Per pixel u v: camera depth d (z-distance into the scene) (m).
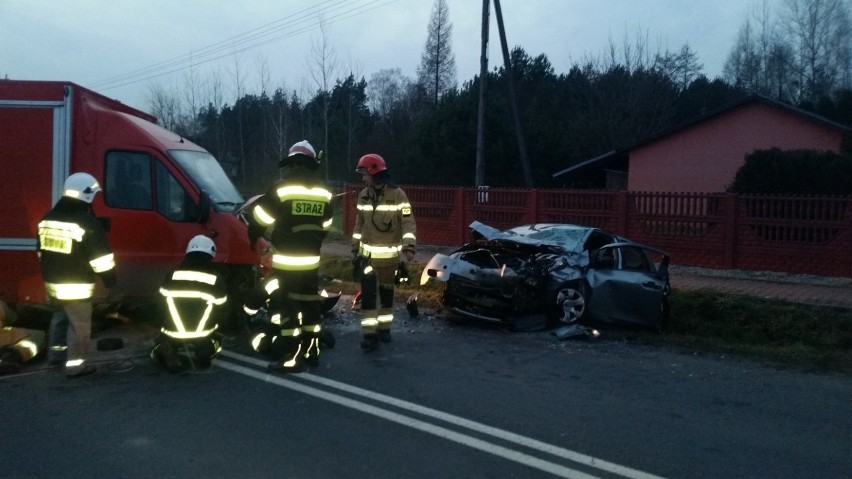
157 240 8.12
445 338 8.89
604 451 5.10
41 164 7.99
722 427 5.70
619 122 36.75
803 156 18.09
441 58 55.12
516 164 32.31
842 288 11.91
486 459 4.90
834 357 8.25
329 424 5.54
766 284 12.41
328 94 32.06
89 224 6.50
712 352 8.56
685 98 44.12
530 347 8.55
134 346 7.91
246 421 5.57
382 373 7.05
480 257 10.07
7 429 5.37
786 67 44.50
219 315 7.08
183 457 4.86
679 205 14.30
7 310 7.94
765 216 13.38
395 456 4.92
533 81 46.66
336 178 39.00
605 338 9.21
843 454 5.14
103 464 4.73
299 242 6.92
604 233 10.86
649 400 6.43
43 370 6.98
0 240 7.95
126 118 8.27
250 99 39.06
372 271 8.05
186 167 8.27
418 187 18.22
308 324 7.12
